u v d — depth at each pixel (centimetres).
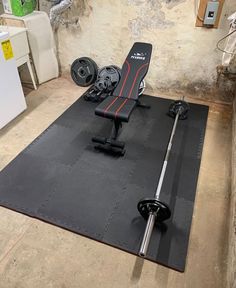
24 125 254
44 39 306
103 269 141
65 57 336
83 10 293
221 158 220
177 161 214
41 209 171
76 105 290
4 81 236
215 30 260
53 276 137
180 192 187
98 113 210
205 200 181
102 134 245
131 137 242
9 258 144
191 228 163
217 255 149
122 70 250
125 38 296
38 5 306
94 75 319
